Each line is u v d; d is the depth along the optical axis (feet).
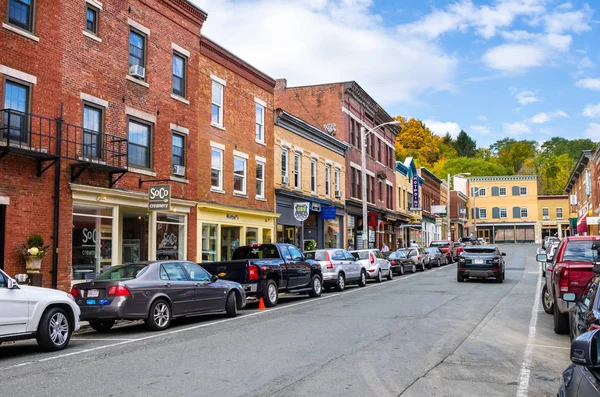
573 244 40.40
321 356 29.94
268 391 22.89
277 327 41.01
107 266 60.54
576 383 13.05
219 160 81.76
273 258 61.00
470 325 41.37
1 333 30.07
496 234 314.55
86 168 56.80
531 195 309.83
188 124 74.59
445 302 57.00
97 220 59.47
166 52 71.00
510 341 34.94
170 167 70.95
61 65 55.36
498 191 314.55
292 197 103.04
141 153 66.49
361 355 30.19
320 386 23.67
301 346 32.91
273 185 96.53
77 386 23.98
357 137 138.82
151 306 40.73
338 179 126.00
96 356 30.94
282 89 133.28
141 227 67.36
